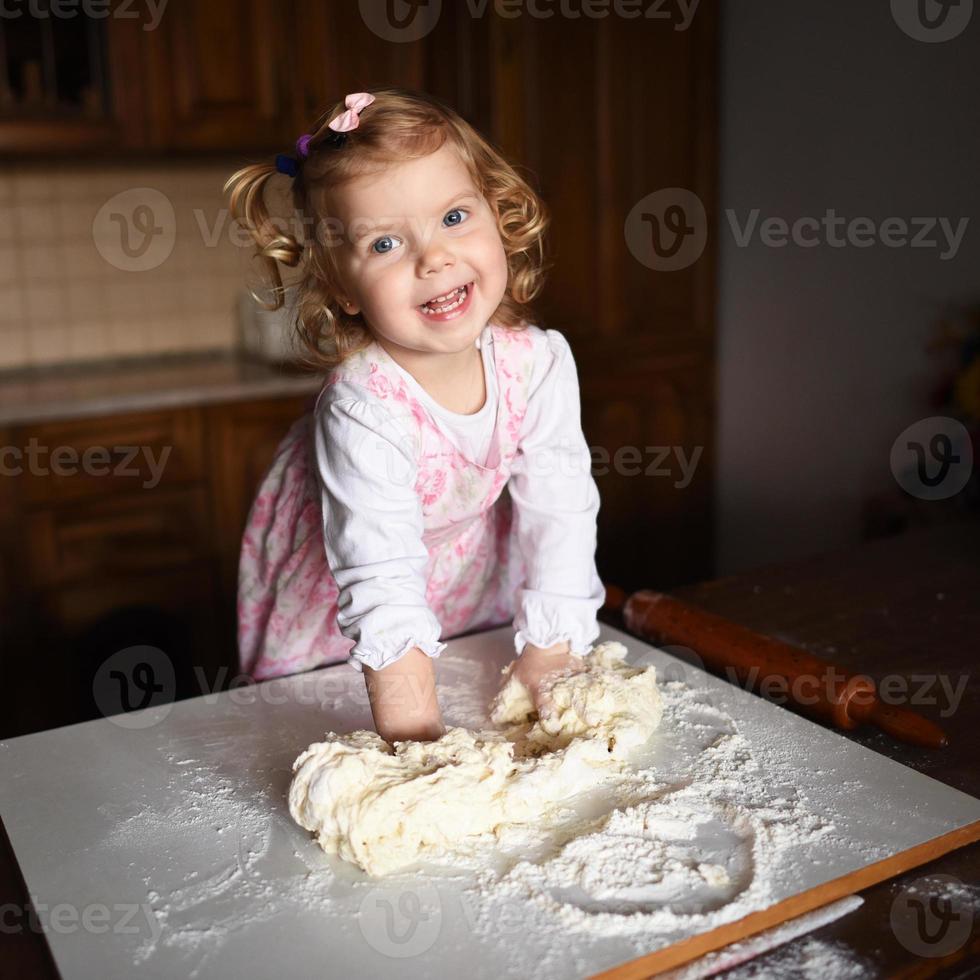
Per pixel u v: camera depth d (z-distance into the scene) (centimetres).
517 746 88
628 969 61
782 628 112
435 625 88
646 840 73
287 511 115
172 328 274
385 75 251
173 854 74
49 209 258
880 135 222
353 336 95
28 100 223
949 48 205
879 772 81
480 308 86
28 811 80
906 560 130
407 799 72
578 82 244
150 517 230
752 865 70
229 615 243
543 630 97
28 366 262
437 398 97
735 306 269
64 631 226
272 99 243
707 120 261
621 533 272
